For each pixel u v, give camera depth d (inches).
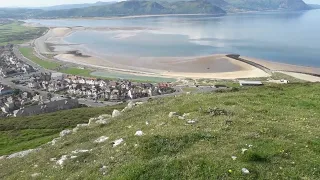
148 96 6441.9
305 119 1203.9
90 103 6289.4
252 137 945.5
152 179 765.9
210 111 1273.4
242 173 734.5
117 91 6678.2
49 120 3725.4
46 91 7460.6
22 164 1294.3
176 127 1092.5
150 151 908.6
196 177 745.6
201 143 925.8
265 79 6476.4
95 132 1400.1
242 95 1723.7
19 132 3233.3
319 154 837.8
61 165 1039.6
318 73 6771.7
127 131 1223.5
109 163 908.6
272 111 1323.8
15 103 6063.0
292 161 794.2
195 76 7288.4
